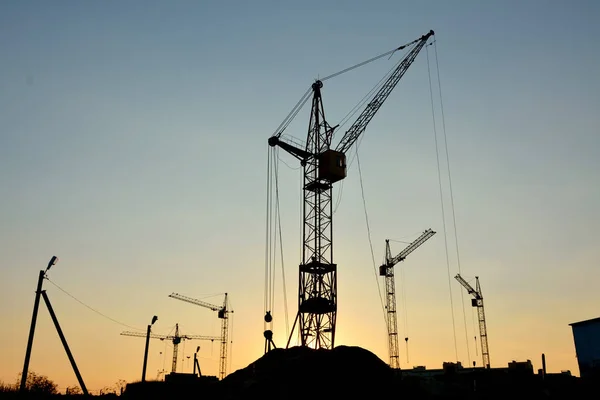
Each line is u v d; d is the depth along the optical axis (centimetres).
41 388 5978
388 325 14688
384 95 8556
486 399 6094
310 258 7912
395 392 5109
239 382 5694
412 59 8375
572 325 6362
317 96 8581
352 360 5256
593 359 6081
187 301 18300
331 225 7988
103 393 6600
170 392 5938
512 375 6738
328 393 4844
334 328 7575
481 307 16638
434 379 7250
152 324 6438
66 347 4766
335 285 7744
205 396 5700
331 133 8356
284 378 5172
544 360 6266
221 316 18588
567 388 6103
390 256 15188
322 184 8125
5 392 5534
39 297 4631
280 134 8288
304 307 7662
